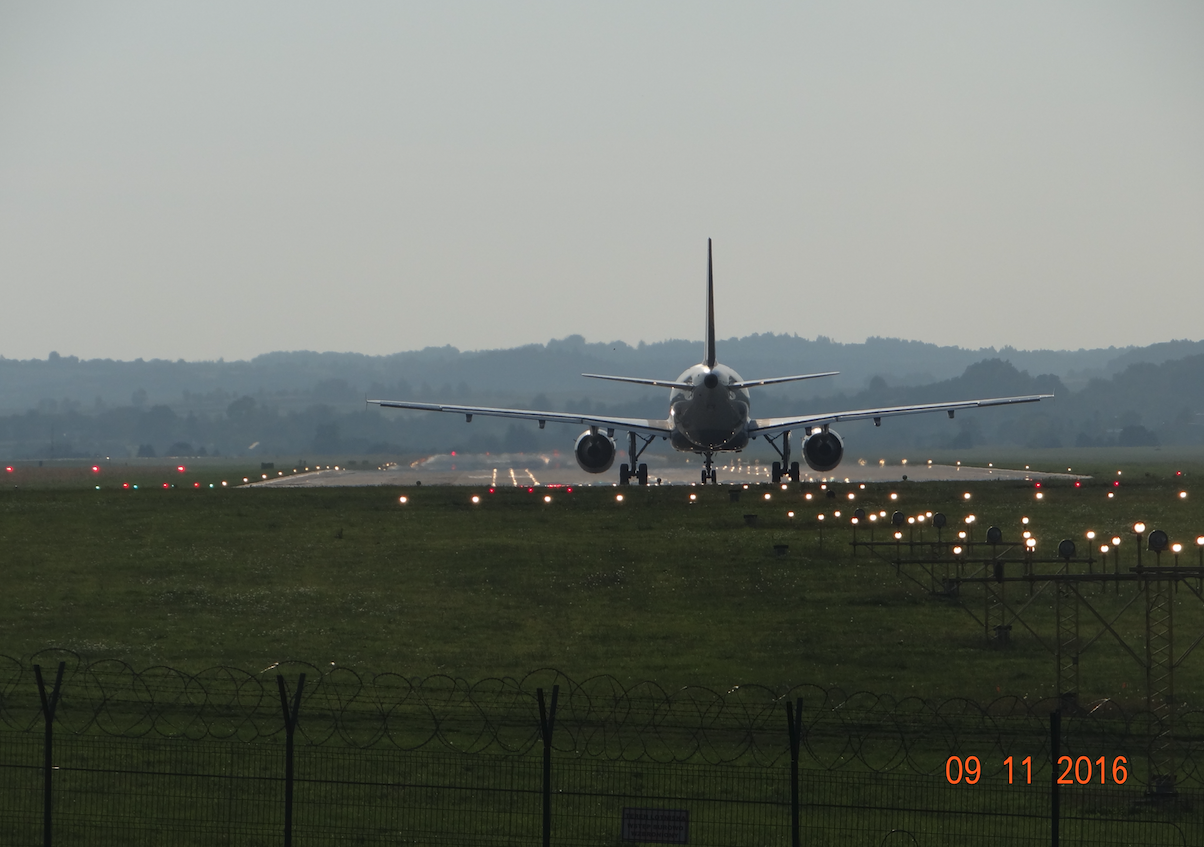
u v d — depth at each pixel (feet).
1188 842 219.82
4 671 348.79
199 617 430.61
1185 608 440.04
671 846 217.56
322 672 351.46
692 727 292.40
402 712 306.35
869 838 220.02
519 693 325.62
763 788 248.32
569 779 253.24
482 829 223.92
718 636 400.67
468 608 447.42
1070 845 216.74
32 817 229.04
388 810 233.76
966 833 223.30
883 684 338.75
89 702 313.12
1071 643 388.57
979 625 414.00
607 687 333.62
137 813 230.68
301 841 217.56
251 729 288.92
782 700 318.86
